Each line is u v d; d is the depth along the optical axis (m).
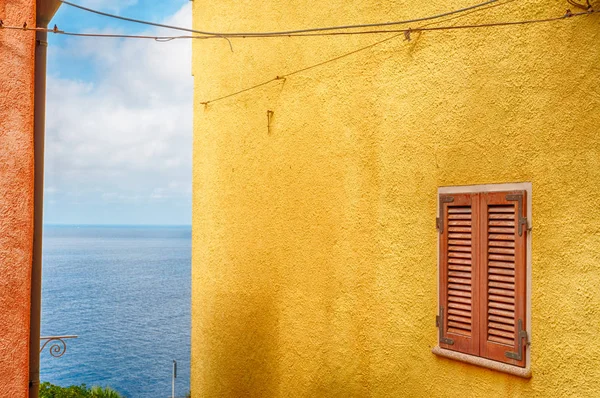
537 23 3.75
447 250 4.32
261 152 6.23
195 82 7.34
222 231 6.83
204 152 7.16
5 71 4.07
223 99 6.82
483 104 4.07
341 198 5.25
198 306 7.29
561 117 3.61
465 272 4.19
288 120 5.88
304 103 5.68
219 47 6.89
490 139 4.02
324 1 5.46
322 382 5.43
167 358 58.94
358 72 5.09
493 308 4.00
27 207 4.09
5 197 4.04
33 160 4.14
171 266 174.75
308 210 5.62
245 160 6.46
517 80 3.86
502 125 3.95
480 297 4.07
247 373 6.40
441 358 4.36
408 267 4.63
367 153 5.00
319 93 5.50
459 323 4.24
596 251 3.41
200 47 7.23
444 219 4.33
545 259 3.69
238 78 6.57
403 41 4.68
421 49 4.53
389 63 4.81
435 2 4.42
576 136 3.52
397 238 4.72
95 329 76.50
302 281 5.68
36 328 4.41
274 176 6.06
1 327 3.99
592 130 3.44
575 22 3.54
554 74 3.65
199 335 7.25
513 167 3.88
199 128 7.25
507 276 3.91
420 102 4.54
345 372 5.18
